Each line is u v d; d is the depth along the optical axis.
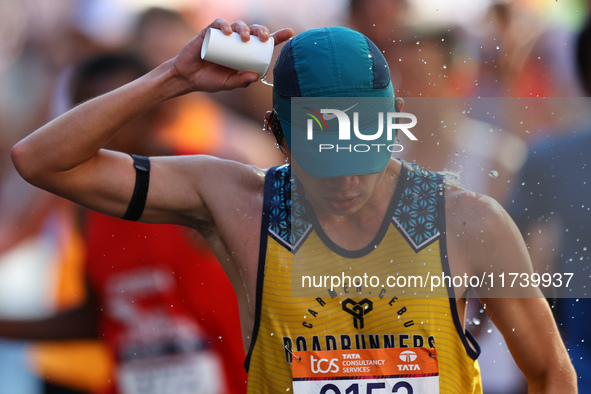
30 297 12.54
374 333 7.18
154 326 11.08
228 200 7.58
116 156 7.61
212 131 13.11
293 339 7.25
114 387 11.29
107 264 11.09
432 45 12.93
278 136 7.57
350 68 6.84
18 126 14.74
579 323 9.99
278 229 7.30
